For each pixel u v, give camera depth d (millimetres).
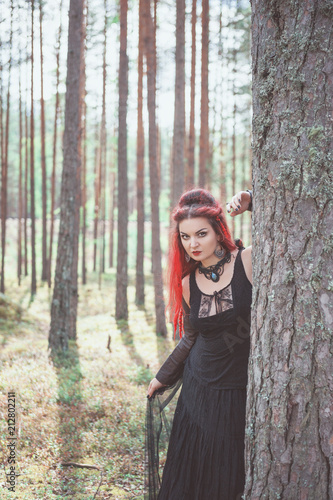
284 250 1532
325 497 1490
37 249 22406
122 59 10250
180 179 8188
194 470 1938
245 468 1714
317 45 1443
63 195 7000
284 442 1543
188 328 2074
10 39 12938
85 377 5699
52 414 4215
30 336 8844
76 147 7039
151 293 15609
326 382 1473
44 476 3027
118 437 3693
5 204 14273
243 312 1829
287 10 1496
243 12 11156
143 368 6047
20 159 16281
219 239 1889
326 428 1479
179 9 8047
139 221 13234
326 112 1447
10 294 14508
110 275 19984
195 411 1951
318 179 1461
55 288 6965
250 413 1678
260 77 1592
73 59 6953
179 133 8164
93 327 10367
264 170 1589
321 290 1471
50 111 18938
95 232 19750
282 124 1521
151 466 2225
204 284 1932
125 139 10898
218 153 17094
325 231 1463
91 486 2900
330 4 1418
